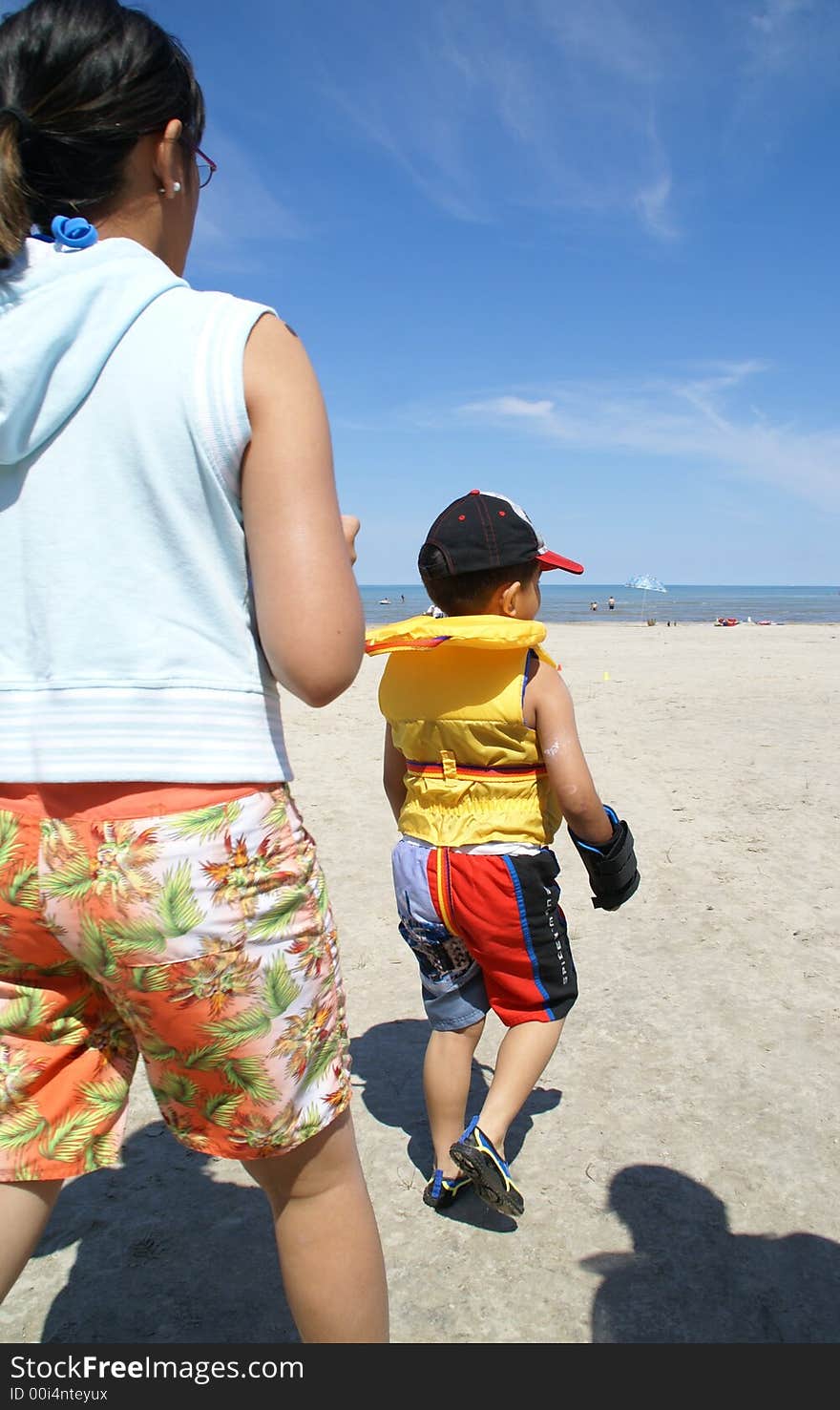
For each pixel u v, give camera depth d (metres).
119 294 1.22
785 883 4.55
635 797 6.17
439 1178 2.39
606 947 3.83
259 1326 2.00
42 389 1.19
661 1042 3.09
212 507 1.22
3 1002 1.34
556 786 2.26
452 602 2.46
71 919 1.23
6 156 1.23
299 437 1.21
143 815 1.20
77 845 1.21
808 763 7.20
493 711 2.25
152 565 1.21
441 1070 2.41
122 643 1.20
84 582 1.21
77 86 1.25
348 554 1.33
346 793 6.33
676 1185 2.42
